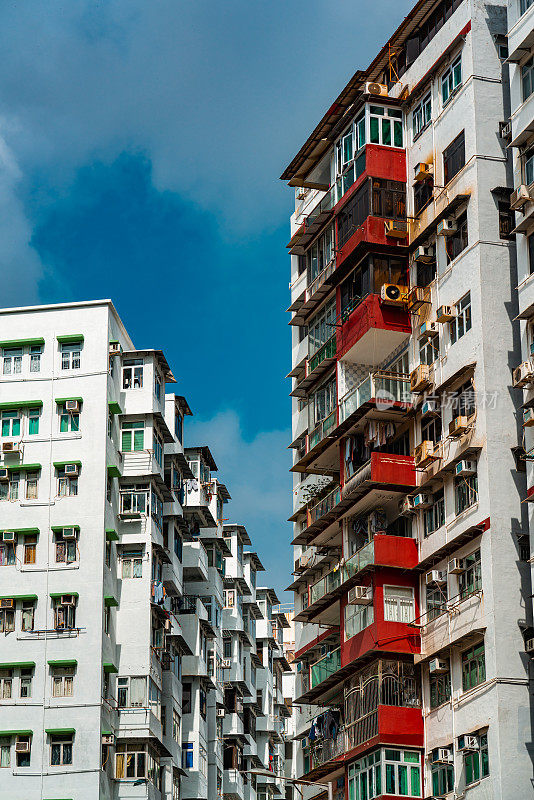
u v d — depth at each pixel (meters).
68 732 46.16
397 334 42.09
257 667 73.75
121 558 50.50
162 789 50.38
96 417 50.06
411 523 41.19
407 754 38.81
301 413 49.94
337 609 45.25
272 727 72.88
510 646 35.59
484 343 37.84
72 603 47.66
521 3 37.47
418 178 41.59
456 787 36.56
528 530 36.62
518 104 37.00
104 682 47.47
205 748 56.94
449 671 37.94
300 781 44.41
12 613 47.97
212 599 61.09
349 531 43.88
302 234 47.66
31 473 49.69
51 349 51.09
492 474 36.88
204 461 64.38
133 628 49.38
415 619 40.12
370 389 41.88
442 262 40.59
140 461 51.47
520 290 36.00
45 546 48.66
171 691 51.88
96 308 51.56
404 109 43.97
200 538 61.22
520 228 35.84
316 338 47.03
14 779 45.78
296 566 51.91
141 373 52.59
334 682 43.03
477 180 39.03
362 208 43.16
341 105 45.16
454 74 41.12
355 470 43.38
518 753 34.75
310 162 47.50
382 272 42.62
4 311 51.62
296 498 52.22
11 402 50.41
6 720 46.53
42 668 47.12
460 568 37.62
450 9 42.25
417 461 39.62
